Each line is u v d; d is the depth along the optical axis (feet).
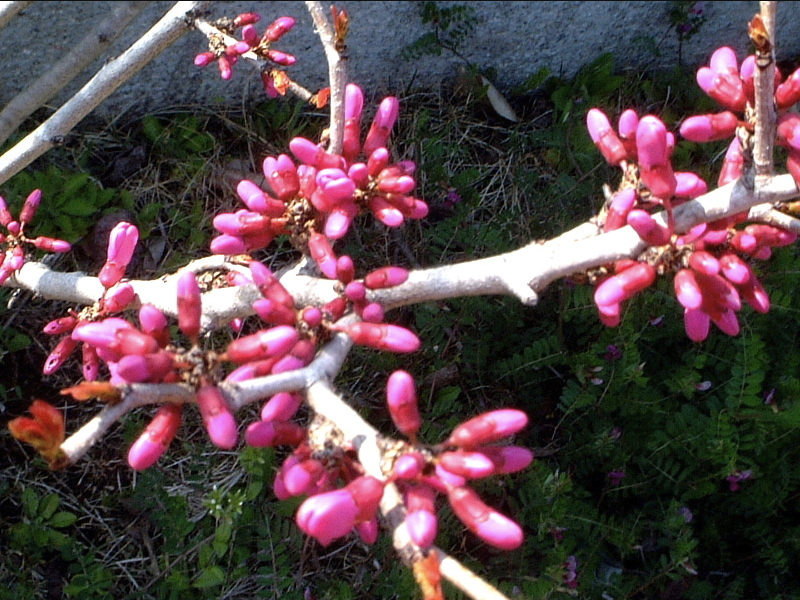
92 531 1.16
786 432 1.14
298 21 1.29
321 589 1.09
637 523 1.13
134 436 1.16
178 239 1.36
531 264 0.73
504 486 1.15
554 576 1.03
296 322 0.69
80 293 0.94
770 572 1.19
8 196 1.25
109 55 1.26
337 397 0.66
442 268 0.75
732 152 0.76
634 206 0.76
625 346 1.16
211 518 1.14
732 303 0.70
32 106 0.81
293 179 0.79
